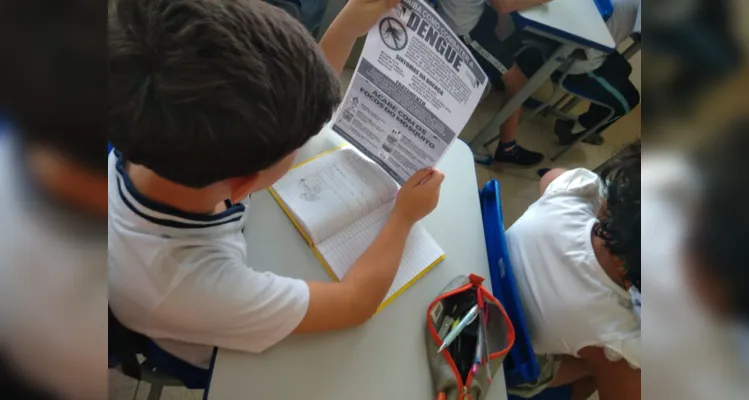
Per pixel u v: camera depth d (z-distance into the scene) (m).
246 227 0.79
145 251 0.61
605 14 1.81
